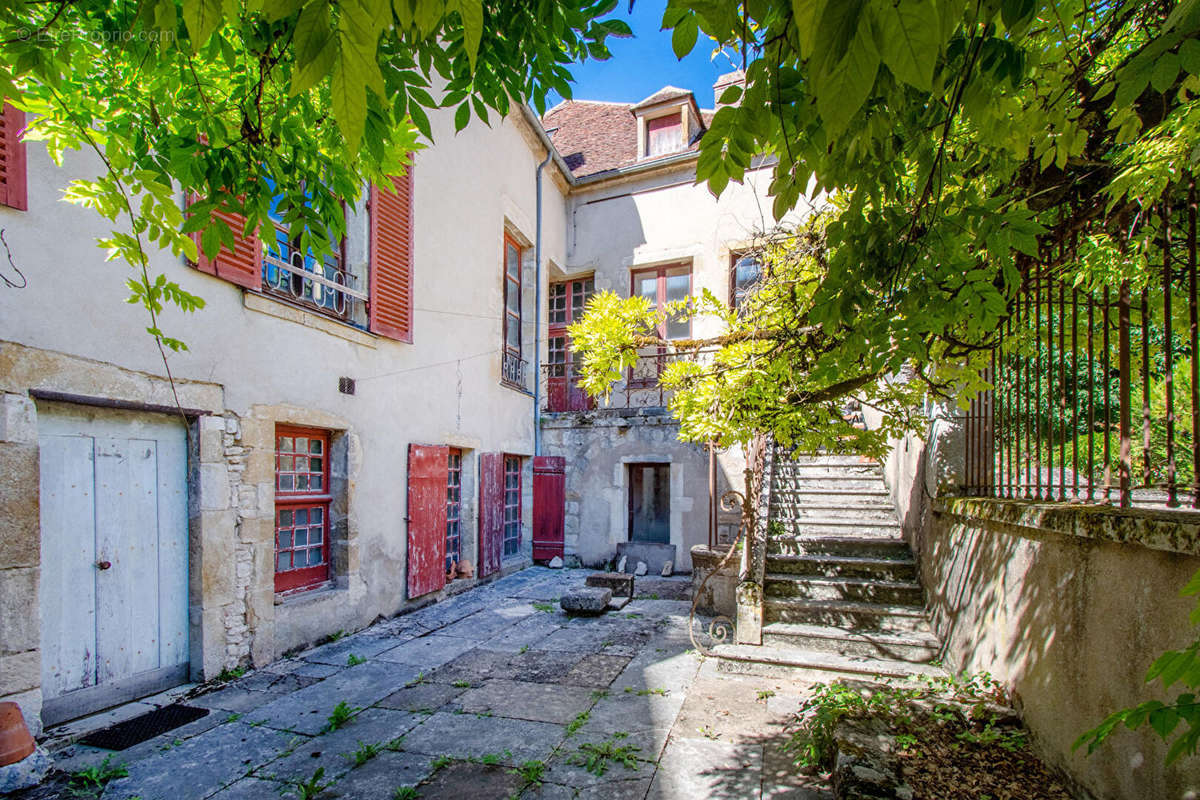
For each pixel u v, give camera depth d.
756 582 4.95
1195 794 1.75
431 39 1.95
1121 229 2.39
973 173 2.31
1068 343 3.66
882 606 4.96
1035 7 1.23
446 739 3.46
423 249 6.91
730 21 1.17
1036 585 2.92
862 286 2.20
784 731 3.50
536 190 10.09
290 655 4.97
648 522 9.57
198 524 4.27
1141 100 2.14
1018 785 2.58
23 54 1.63
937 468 4.52
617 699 4.03
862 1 0.77
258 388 4.74
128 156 2.17
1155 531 1.88
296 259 5.33
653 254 10.60
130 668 3.91
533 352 10.02
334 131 2.26
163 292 2.62
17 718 2.98
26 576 3.22
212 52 1.83
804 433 4.04
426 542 6.76
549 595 7.45
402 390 6.50
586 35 2.10
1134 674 2.08
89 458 3.72
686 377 4.18
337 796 2.87
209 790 2.93
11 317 3.18
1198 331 1.97
